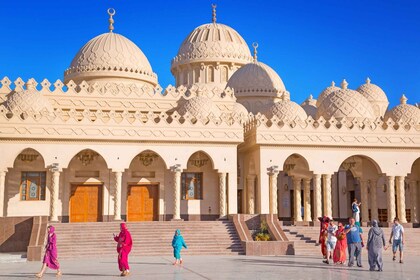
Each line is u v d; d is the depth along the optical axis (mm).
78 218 35938
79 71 44844
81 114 36312
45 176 35500
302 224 39000
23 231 29125
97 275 17750
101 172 36438
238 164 41031
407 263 22000
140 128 35188
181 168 35656
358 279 16297
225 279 16312
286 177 46406
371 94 48812
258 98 50969
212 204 38250
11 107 35844
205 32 57656
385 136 38188
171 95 42062
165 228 30625
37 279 16781
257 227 32000
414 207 41312
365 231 34000
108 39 46250
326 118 41688
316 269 19438
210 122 36375
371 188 41031
